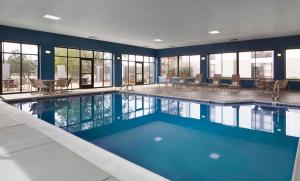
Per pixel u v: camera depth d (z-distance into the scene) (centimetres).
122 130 488
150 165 303
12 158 246
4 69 959
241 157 331
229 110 705
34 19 797
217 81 1251
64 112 682
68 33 1086
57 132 373
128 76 1539
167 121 575
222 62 1511
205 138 429
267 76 1355
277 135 447
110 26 905
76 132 468
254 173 277
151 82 1731
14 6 638
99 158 268
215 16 738
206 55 1438
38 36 1030
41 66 1054
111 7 642
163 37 1168
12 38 945
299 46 1099
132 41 1328
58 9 667
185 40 1272
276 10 670
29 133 347
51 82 997
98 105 810
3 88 984
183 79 1400
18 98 825
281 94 977
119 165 251
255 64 1302
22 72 1020
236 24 862
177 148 373
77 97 991
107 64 1407
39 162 236
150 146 382
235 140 416
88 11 684
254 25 878
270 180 258
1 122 422
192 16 737
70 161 240
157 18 769
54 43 1094
